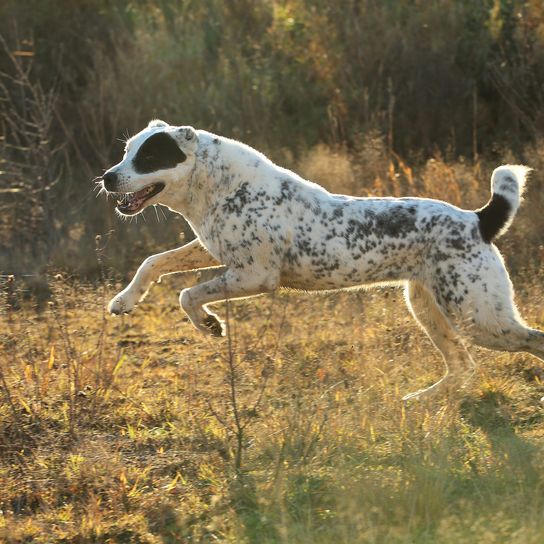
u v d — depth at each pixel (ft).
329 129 72.38
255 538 26.96
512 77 71.67
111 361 41.06
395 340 41.19
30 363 38.65
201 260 38.68
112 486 30.50
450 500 27.91
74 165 72.49
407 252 36.40
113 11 80.43
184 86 74.84
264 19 82.07
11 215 63.21
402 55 73.67
